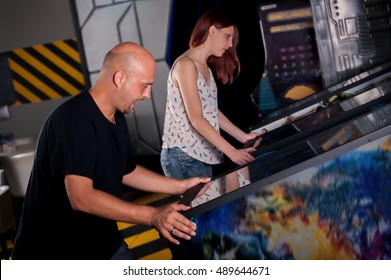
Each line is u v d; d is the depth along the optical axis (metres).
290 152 2.49
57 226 2.04
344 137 2.39
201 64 2.94
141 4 6.15
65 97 6.70
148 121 6.38
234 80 5.91
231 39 2.96
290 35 5.11
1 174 4.75
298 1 5.07
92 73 6.45
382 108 2.49
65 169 1.89
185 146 2.95
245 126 5.99
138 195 5.52
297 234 2.02
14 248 2.12
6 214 4.18
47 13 6.51
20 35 6.61
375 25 4.77
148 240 4.20
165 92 6.28
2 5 6.55
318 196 2.00
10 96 6.76
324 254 2.02
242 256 2.04
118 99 1.98
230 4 5.83
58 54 6.60
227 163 4.47
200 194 2.16
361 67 4.84
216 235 2.02
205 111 2.96
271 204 2.01
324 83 4.93
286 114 3.81
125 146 2.13
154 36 6.18
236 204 2.01
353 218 2.00
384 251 2.01
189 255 2.03
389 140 1.95
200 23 2.92
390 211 1.99
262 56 5.82
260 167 2.34
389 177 1.97
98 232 2.06
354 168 1.98
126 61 1.94
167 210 1.98
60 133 1.89
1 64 6.69
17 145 5.64
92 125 1.93
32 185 2.04
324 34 4.84
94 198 1.89
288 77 5.19
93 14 6.28
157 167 6.43
